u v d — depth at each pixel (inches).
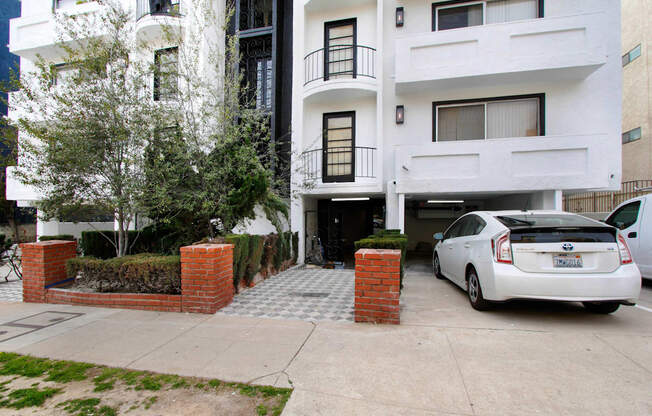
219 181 248.2
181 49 255.8
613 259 147.8
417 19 342.6
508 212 192.1
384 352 124.6
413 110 340.8
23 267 211.9
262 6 443.2
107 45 223.6
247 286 236.2
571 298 145.4
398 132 343.3
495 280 157.0
